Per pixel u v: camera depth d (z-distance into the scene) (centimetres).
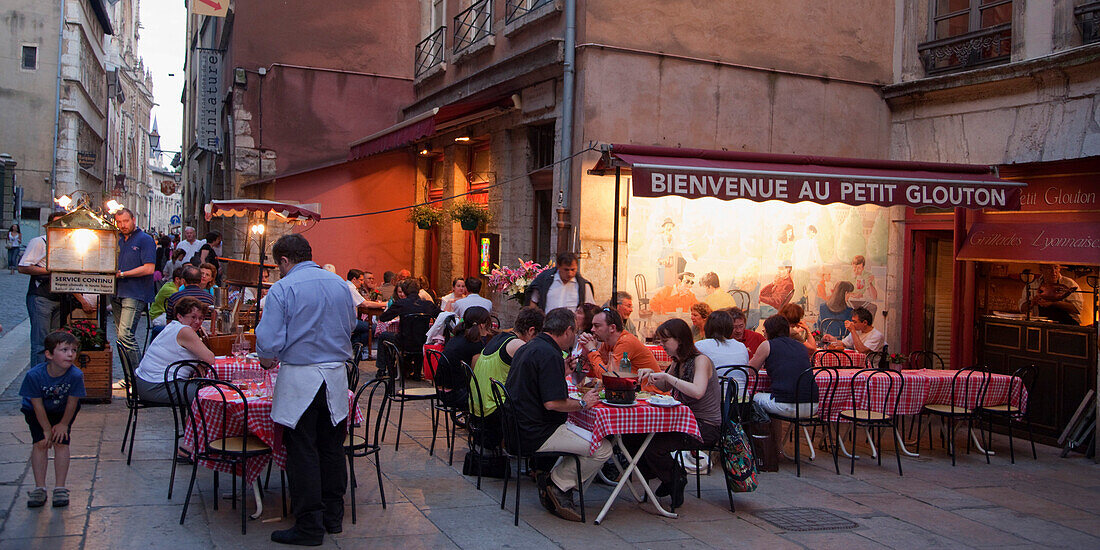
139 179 8606
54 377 538
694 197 823
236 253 1694
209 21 2317
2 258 3478
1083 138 880
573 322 580
